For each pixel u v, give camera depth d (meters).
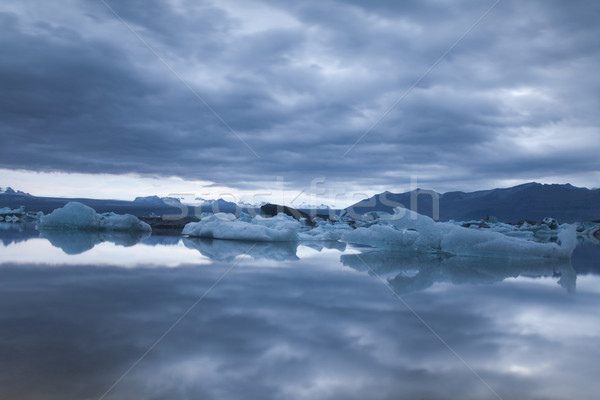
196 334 3.61
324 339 3.54
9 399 2.33
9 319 3.97
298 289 5.72
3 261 7.79
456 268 8.19
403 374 2.84
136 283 5.90
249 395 2.46
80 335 3.51
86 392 2.44
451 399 2.49
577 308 4.84
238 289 5.64
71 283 5.80
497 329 3.96
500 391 2.62
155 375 2.71
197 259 8.70
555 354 3.30
